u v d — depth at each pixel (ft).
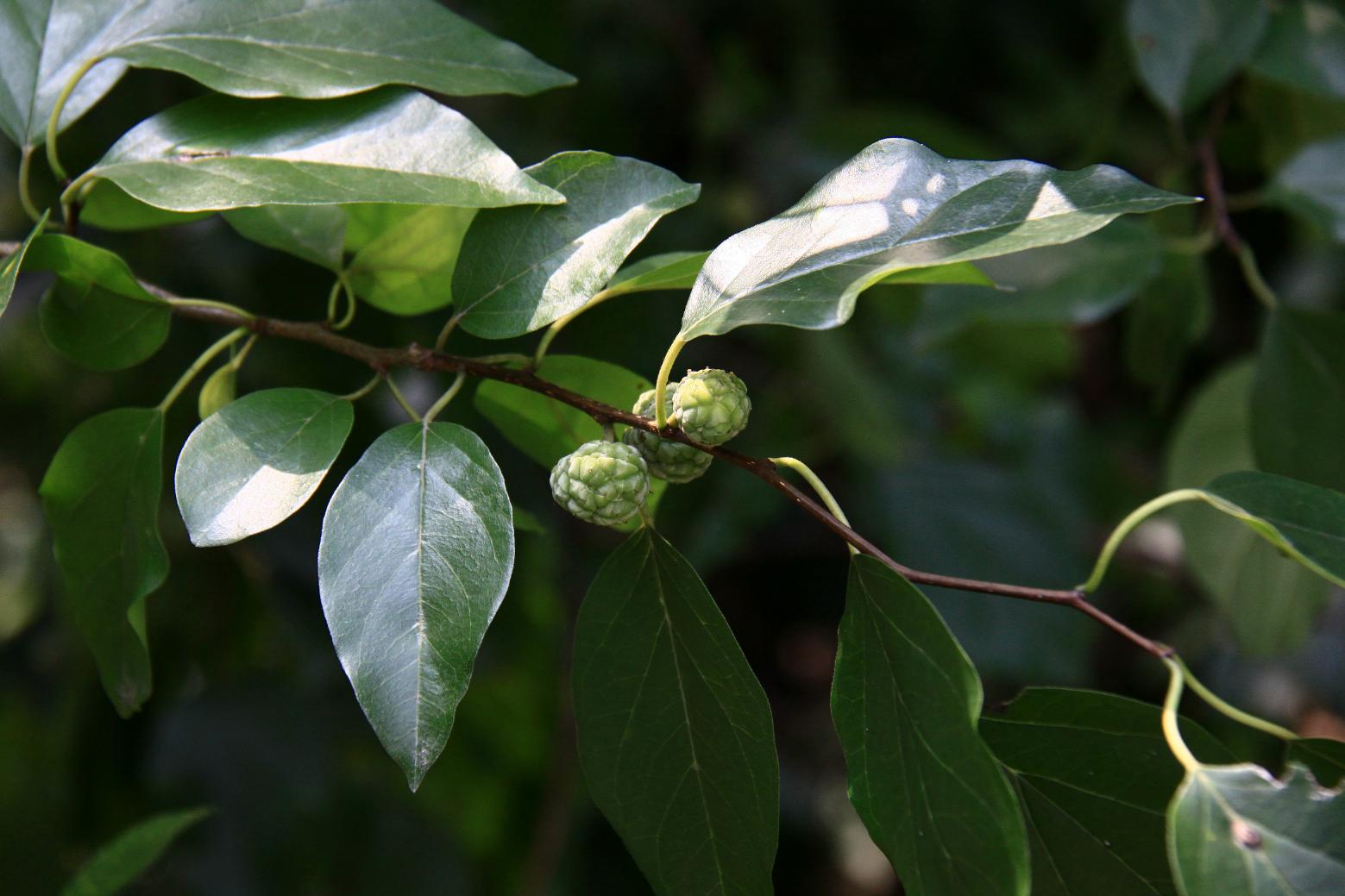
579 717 2.49
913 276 2.45
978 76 4.89
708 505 4.40
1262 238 4.87
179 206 2.50
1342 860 2.33
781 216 2.44
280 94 2.53
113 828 4.16
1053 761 2.45
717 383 2.46
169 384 3.69
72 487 2.59
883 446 4.26
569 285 2.49
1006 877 2.36
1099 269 3.05
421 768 2.35
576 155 2.51
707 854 2.48
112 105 3.58
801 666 5.83
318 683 4.04
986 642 4.26
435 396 3.52
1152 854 2.44
